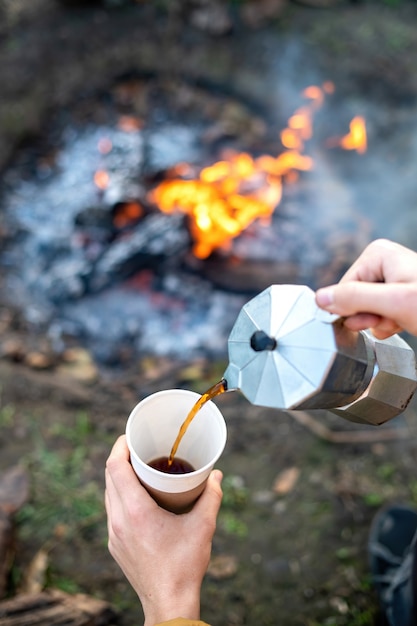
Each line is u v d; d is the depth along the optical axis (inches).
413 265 22.7
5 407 46.6
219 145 68.7
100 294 54.4
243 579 39.6
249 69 80.8
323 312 21.7
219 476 27.7
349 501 43.1
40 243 57.6
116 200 57.0
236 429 46.6
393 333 24.0
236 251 53.8
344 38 88.0
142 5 88.4
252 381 21.8
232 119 73.1
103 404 47.5
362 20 91.6
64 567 39.4
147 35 83.8
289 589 39.4
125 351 51.1
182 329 52.9
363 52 85.8
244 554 40.5
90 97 74.2
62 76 76.8
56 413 46.6
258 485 43.7
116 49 81.0
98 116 72.5
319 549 41.0
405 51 86.7
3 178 65.1
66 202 61.1
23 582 38.4
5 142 68.1
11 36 83.0
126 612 37.8
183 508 26.6
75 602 36.0
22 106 72.6
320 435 46.4
